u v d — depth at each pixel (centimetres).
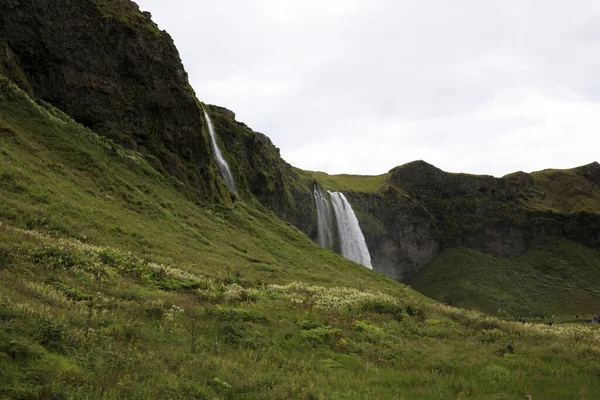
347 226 13862
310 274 4544
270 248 5231
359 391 1383
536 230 18412
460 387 1559
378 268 15412
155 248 3466
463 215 18250
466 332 2616
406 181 18488
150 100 5800
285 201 10350
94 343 1242
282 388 1262
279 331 1950
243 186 8256
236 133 9075
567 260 17375
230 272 3566
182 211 4869
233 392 1200
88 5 5453
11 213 2838
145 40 5866
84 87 5247
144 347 1361
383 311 2842
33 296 1523
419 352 1997
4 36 4825
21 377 951
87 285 1920
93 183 4197
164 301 1959
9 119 4259
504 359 1991
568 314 13612
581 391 1547
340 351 1895
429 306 3441
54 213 3177
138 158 5216
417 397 1420
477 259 17100
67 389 951
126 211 4047
